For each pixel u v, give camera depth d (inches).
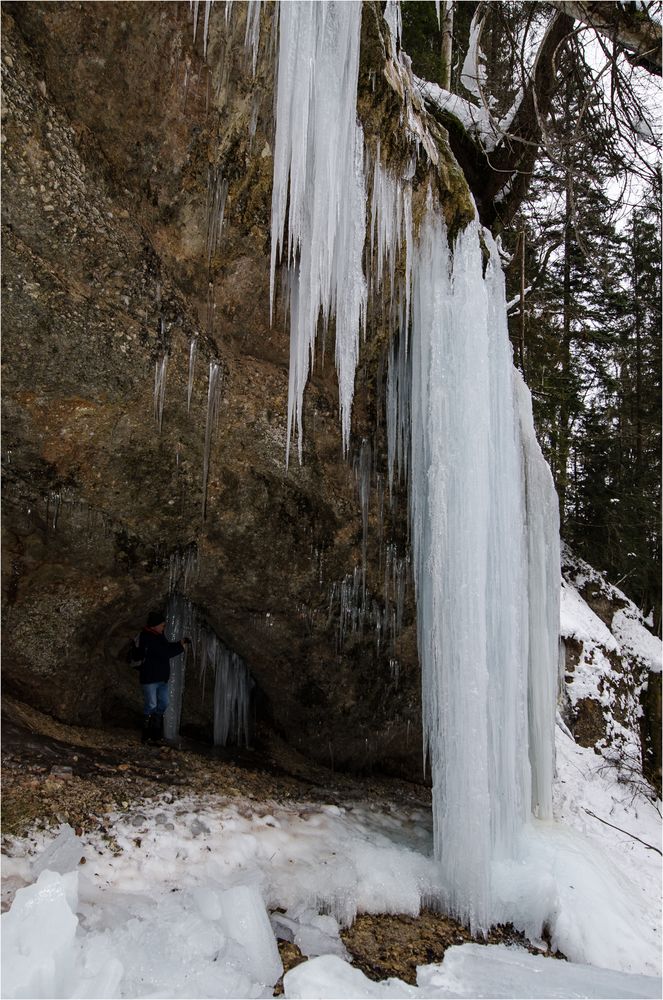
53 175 135.9
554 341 460.8
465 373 178.7
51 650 175.2
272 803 184.4
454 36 331.3
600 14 200.4
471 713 166.7
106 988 95.1
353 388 178.9
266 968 116.2
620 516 540.4
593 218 319.9
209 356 166.9
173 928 115.3
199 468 169.5
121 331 149.4
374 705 222.2
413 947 140.6
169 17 137.7
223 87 148.0
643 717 362.9
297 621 199.5
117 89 141.3
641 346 555.8
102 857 134.1
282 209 150.8
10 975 89.7
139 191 151.5
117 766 171.3
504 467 192.7
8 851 125.8
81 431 151.3
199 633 215.2
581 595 418.9
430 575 183.3
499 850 178.9
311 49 149.7
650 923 189.2
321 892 144.6
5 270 133.1
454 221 187.0
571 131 259.9
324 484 190.1
